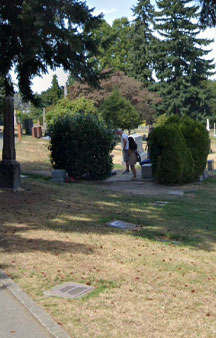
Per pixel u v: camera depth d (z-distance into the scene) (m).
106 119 37.22
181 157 15.34
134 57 60.81
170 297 5.21
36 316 4.29
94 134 15.75
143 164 17.61
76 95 42.38
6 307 4.54
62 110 31.41
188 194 14.05
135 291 5.30
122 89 45.12
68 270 5.84
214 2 14.26
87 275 5.70
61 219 9.12
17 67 11.10
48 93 55.47
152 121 50.59
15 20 9.60
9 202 10.15
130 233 8.54
